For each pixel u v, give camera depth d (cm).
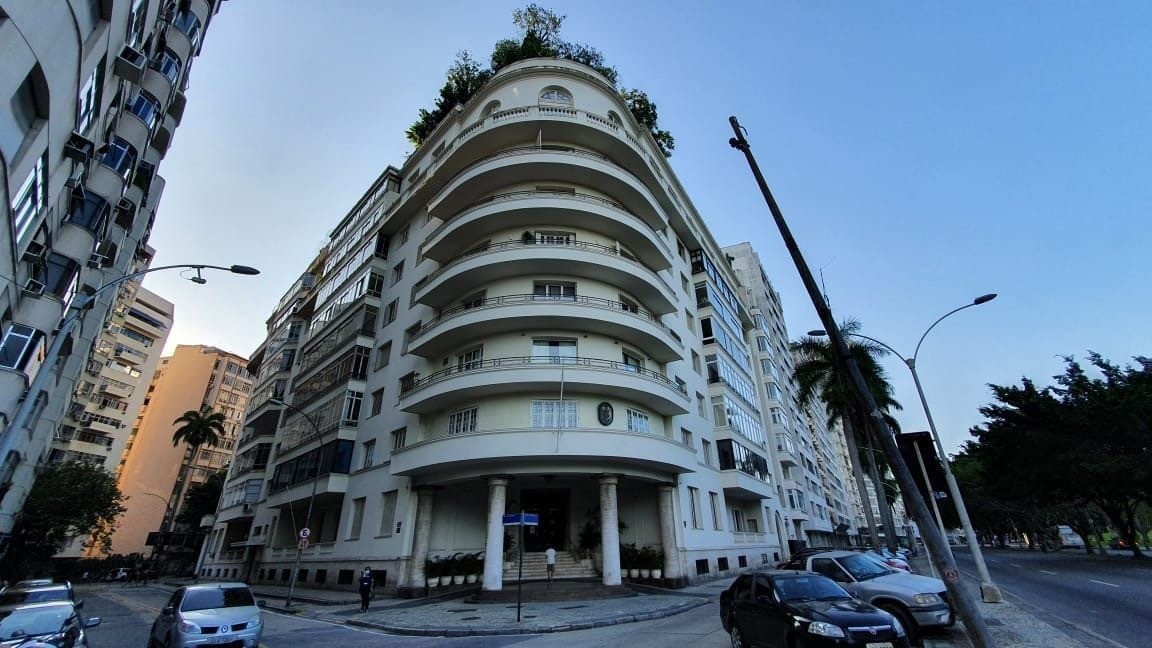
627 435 1962
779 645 777
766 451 3794
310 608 1886
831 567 1087
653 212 2778
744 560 2881
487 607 1636
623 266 2291
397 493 2312
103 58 1226
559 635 1208
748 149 870
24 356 1349
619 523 2377
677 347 2511
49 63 921
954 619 902
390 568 2155
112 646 1245
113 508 4328
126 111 1823
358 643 1188
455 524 2264
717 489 2812
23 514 3647
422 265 2933
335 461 2709
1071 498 3444
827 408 3606
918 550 6031
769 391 4403
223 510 4269
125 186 1811
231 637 959
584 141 2645
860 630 705
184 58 2130
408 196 3322
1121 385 3023
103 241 1939
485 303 2198
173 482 7338
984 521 6681
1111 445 2936
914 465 1002
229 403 8356
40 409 2094
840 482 8369
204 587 1068
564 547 2294
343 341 3206
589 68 2967
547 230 2370
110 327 6362
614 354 2234
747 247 6291
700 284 3534
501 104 2889
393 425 2548
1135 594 1492
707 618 1331
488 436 1895
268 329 5381
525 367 1995
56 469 4169
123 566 5350
